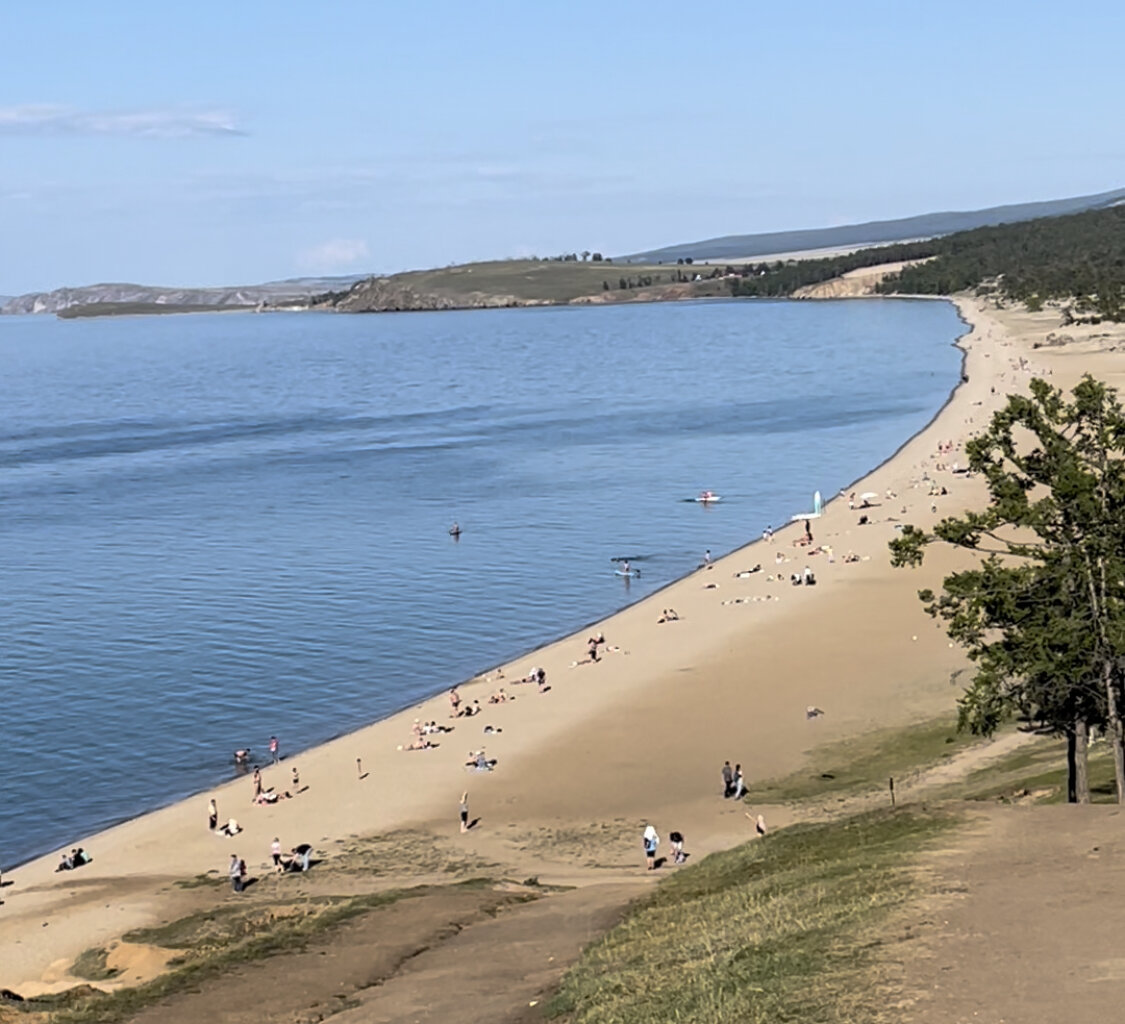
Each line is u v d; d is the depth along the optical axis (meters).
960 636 41.97
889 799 51.12
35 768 64.81
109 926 46.38
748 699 67.06
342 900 46.22
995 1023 22.80
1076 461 41.41
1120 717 40.75
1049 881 30.34
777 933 30.30
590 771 59.16
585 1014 29.16
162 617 90.44
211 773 63.50
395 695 73.62
